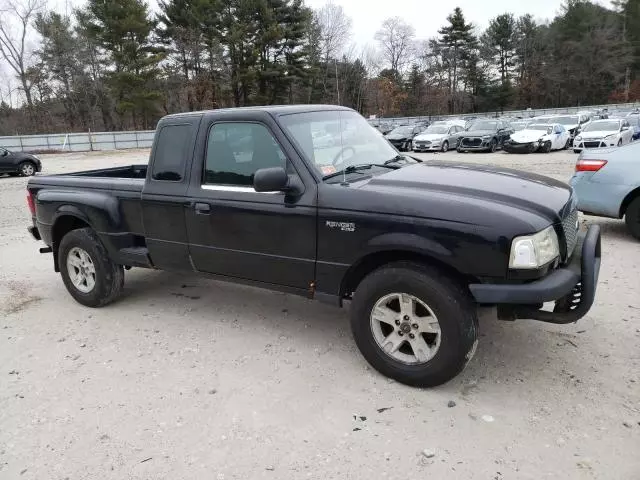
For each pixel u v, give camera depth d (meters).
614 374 3.64
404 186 3.62
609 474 2.70
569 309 3.54
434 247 3.28
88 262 5.28
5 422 3.39
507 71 80.25
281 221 3.91
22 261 7.45
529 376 3.66
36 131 56.34
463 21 73.75
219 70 55.25
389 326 3.76
